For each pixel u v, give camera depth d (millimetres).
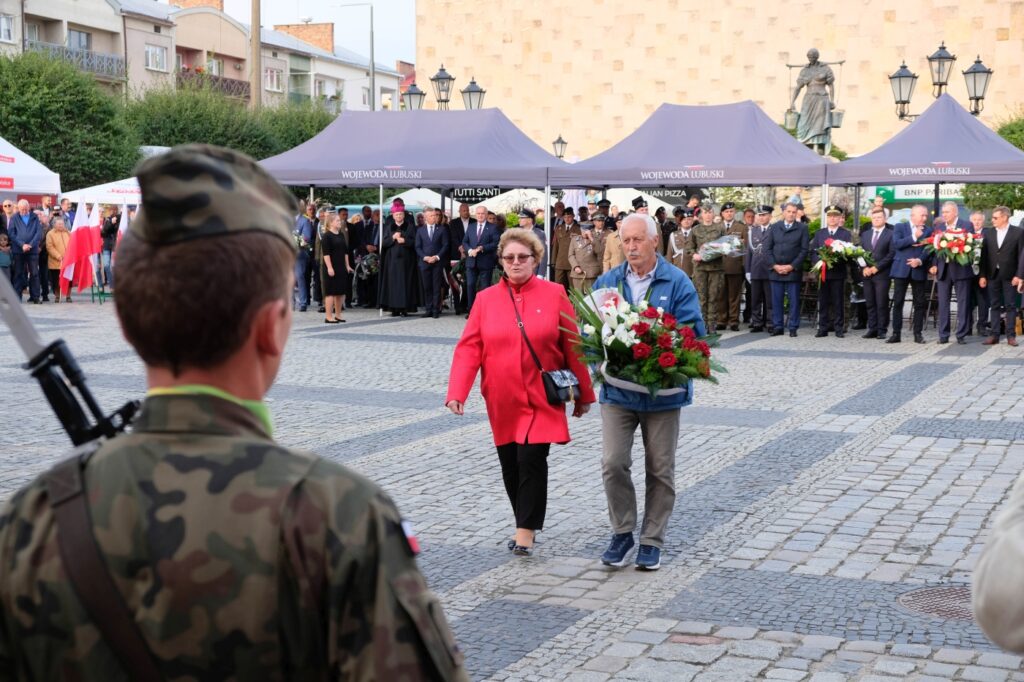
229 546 1361
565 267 22328
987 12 45312
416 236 22500
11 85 37500
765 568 6266
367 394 12344
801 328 20359
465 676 1443
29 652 1394
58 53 51406
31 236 24672
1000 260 16984
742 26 48750
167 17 61656
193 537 1364
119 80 56625
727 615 5500
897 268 17766
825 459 9055
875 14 46750
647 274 6453
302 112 51375
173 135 44312
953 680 4656
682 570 6250
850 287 20047
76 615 1369
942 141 20281
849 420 10758
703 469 8719
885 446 9547
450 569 6277
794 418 10883
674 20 49719
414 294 22531
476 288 21844
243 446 1426
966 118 20656
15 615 1395
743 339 18531
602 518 7398
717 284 20031
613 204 28797
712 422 10680
